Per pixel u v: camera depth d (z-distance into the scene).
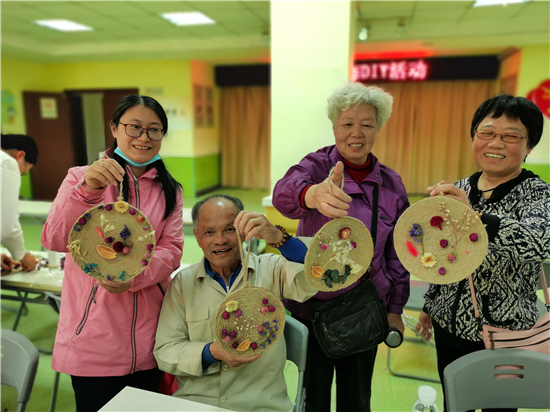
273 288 1.30
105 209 1.07
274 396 1.23
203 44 6.44
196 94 7.39
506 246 1.00
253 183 8.70
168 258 1.27
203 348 1.17
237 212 1.23
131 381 1.28
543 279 1.25
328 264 1.00
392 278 1.41
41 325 2.73
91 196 1.09
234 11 4.94
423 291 2.30
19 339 1.23
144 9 4.88
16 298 2.07
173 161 7.52
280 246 1.13
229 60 7.55
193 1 4.58
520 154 1.13
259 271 1.32
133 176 1.25
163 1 4.58
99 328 1.22
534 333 1.13
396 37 5.73
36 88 7.52
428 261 1.01
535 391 1.08
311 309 1.31
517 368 1.10
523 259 1.00
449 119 7.30
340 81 2.74
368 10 4.71
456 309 1.25
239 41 6.32
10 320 2.79
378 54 6.98
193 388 1.22
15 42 6.20
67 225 1.11
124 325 1.24
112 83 7.46
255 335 1.06
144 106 1.20
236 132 8.58
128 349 1.24
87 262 1.08
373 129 1.28
